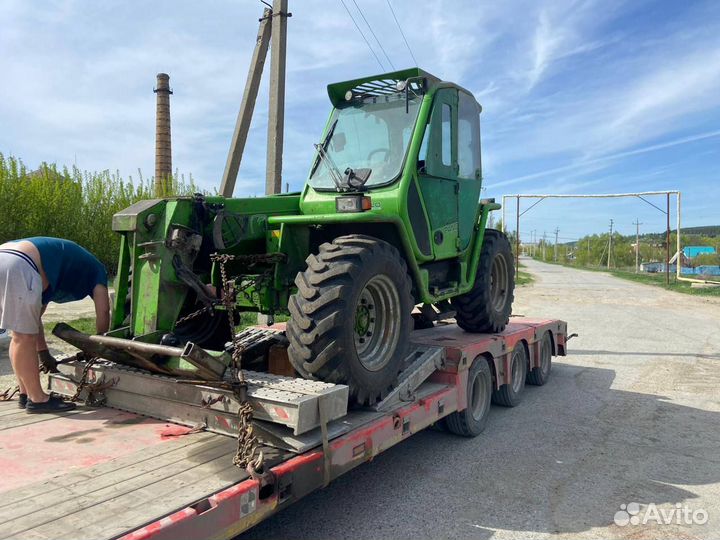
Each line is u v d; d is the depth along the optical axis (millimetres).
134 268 3641
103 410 3730
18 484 2527
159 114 24641
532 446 4867
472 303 5805
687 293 22328
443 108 5012
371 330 3898
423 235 4664
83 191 17828
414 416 3963
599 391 6848
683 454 4688
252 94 9648
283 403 2887
